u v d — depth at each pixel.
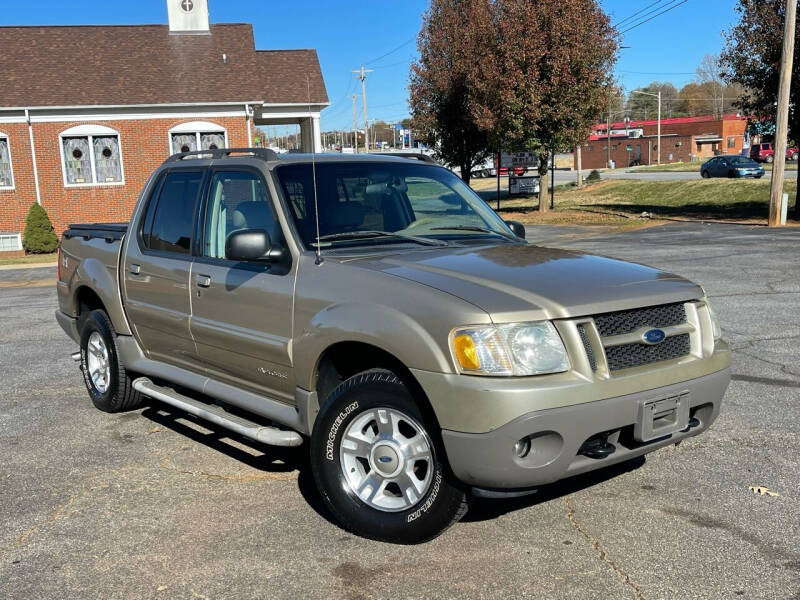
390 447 3.59
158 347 5.30
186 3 28.45
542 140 28.11
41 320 10.53
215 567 3.47
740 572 3.33
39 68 25.72
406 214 4.71
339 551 3.60
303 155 4.71
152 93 25.38
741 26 22.30
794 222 21.56
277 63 28.30
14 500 4.26
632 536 3.69
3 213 24.45
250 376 4.44
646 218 25.72
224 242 4.65
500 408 3.15
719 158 43.69
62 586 3.32
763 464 4.59
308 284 3.93
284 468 4.71
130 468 4.73
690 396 3.60
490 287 3.48
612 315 3.48
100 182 25.17
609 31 26.80
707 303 3.89
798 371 6.59
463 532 3.78
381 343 3.49
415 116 34.62
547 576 3.33
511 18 26.34
